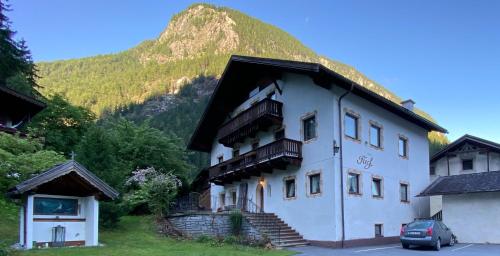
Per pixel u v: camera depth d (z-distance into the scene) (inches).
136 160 1375.5
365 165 950.4
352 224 884.0
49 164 638.5
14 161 589.3
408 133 1133.7
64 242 649.0
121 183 892.0
